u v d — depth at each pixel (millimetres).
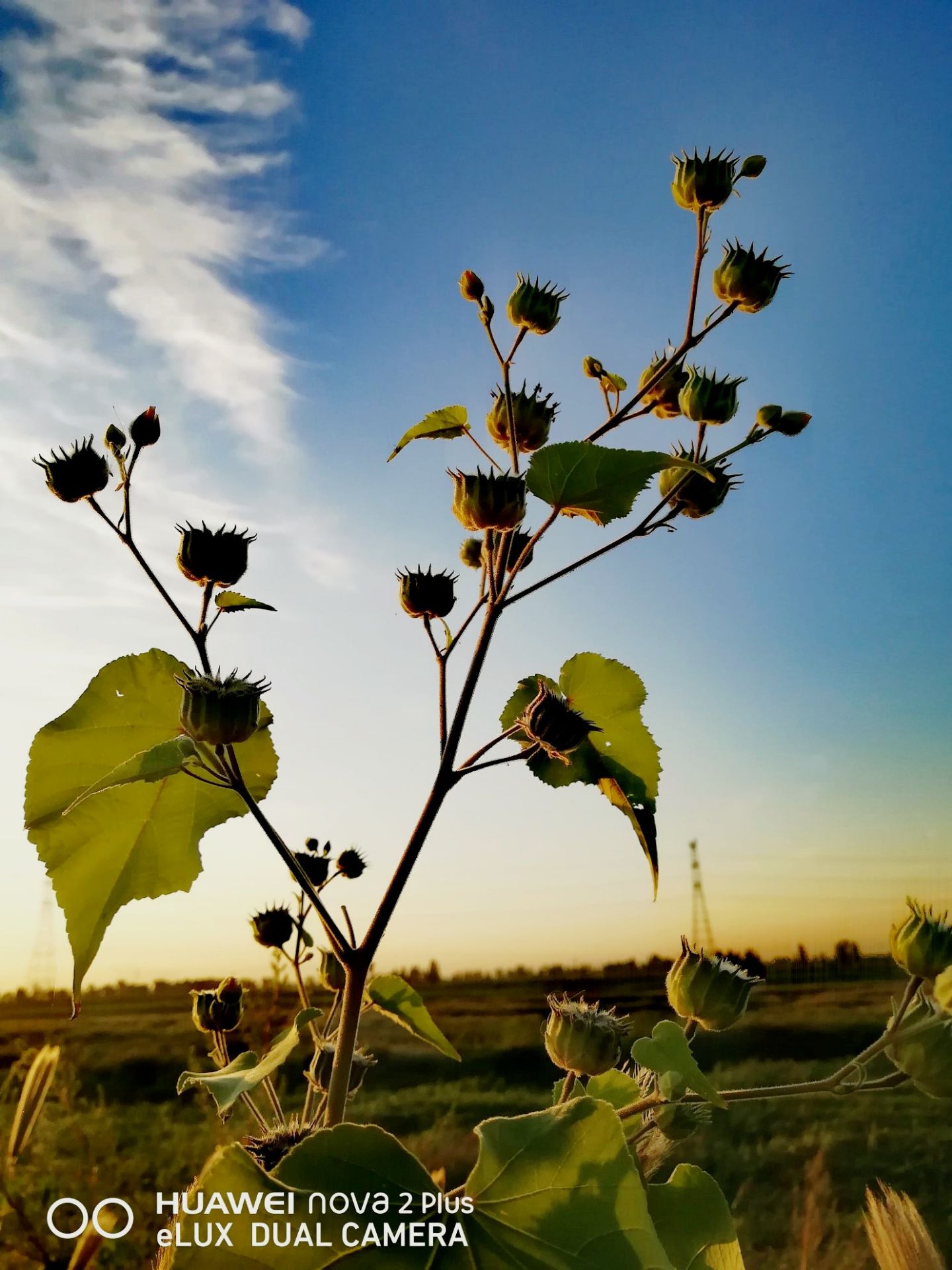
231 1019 336
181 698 264
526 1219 161
